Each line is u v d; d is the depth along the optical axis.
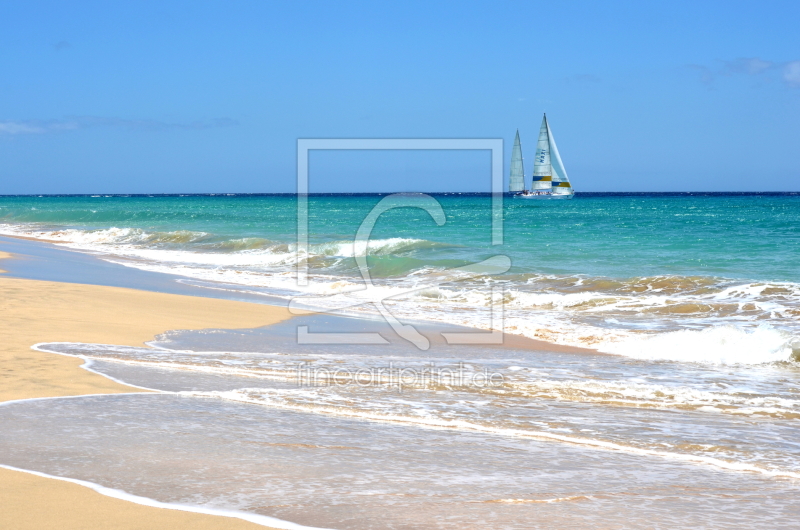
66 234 42.62
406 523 3.86
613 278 19.75
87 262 25.22
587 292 18.19
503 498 4.32
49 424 5.64
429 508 4.10
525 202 97.75
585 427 6.31
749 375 9.27
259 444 5.32
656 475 4.92
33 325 10.77
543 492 4.46
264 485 4.39
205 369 8.37
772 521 4.06
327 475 4.64
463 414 6.66
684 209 85.75
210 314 13.86
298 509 4.00
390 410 6.71
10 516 3.76
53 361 8.17
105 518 3.77
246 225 53.69
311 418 6.26
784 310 14.71
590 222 54.19
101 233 41.53
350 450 5.27
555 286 19.33
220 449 5.14
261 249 32.16
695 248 30.16
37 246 33.25
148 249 33.62
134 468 4.63
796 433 6.32
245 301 16.59
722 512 4.20
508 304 16.75
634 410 7.14
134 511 3.89
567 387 8.15
